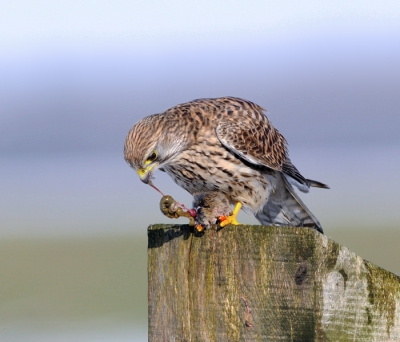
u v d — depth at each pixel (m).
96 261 19.84
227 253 7.35
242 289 7.27
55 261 20.22
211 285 7.44
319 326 6.89
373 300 6.98
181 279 7.64
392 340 7.00
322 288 6.89
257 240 7.18
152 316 7.86
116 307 15.88
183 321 7.62
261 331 7.16
